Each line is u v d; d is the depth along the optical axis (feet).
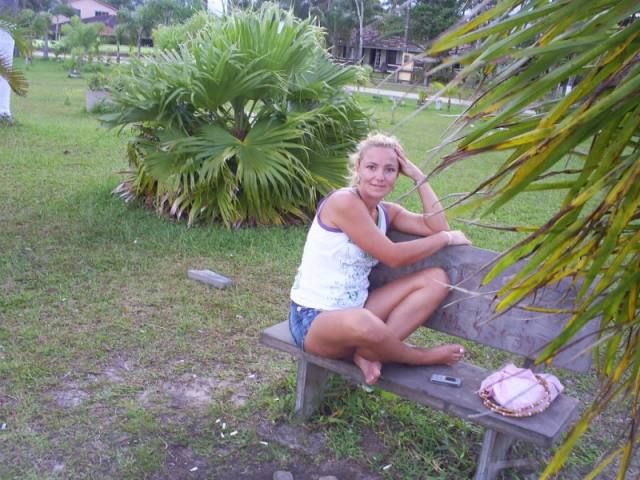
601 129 3.91
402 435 10.61
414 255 9.47
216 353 13.29
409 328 9.71
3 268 16.97
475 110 4.06
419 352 9.55
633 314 4.45
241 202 21.98
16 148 33.40
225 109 23.65
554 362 9.46
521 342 9.69
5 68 24.59
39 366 12.32
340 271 9.63
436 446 10.43
